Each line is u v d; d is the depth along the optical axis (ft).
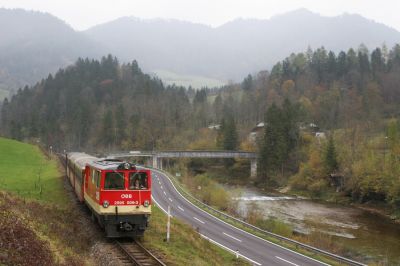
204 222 131.75
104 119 508.53
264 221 152.15
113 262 56.95
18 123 525.75
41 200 98.12
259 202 249.75
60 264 46.42
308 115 477.36
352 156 301.43
